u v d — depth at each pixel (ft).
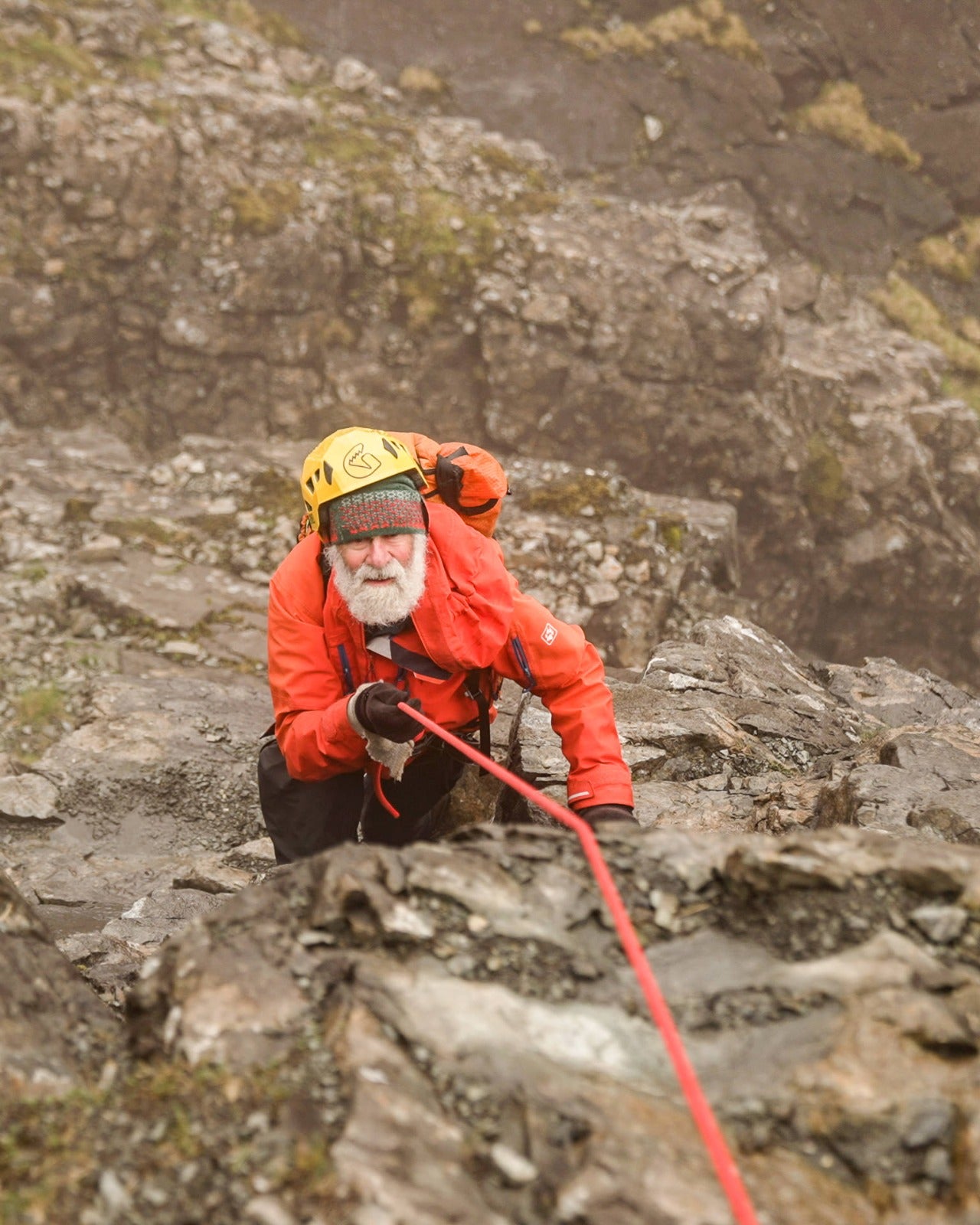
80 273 57.06
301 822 13.51
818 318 80.33
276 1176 5.87
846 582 67.87
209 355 58.80
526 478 43.68
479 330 62.08
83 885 20.90
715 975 7.20
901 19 89.40
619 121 83.25
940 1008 6.58
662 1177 5.81
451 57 82.99
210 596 36.29
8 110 55.16
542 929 7.52
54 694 30.99
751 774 20.35
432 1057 6.51
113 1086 6.77
